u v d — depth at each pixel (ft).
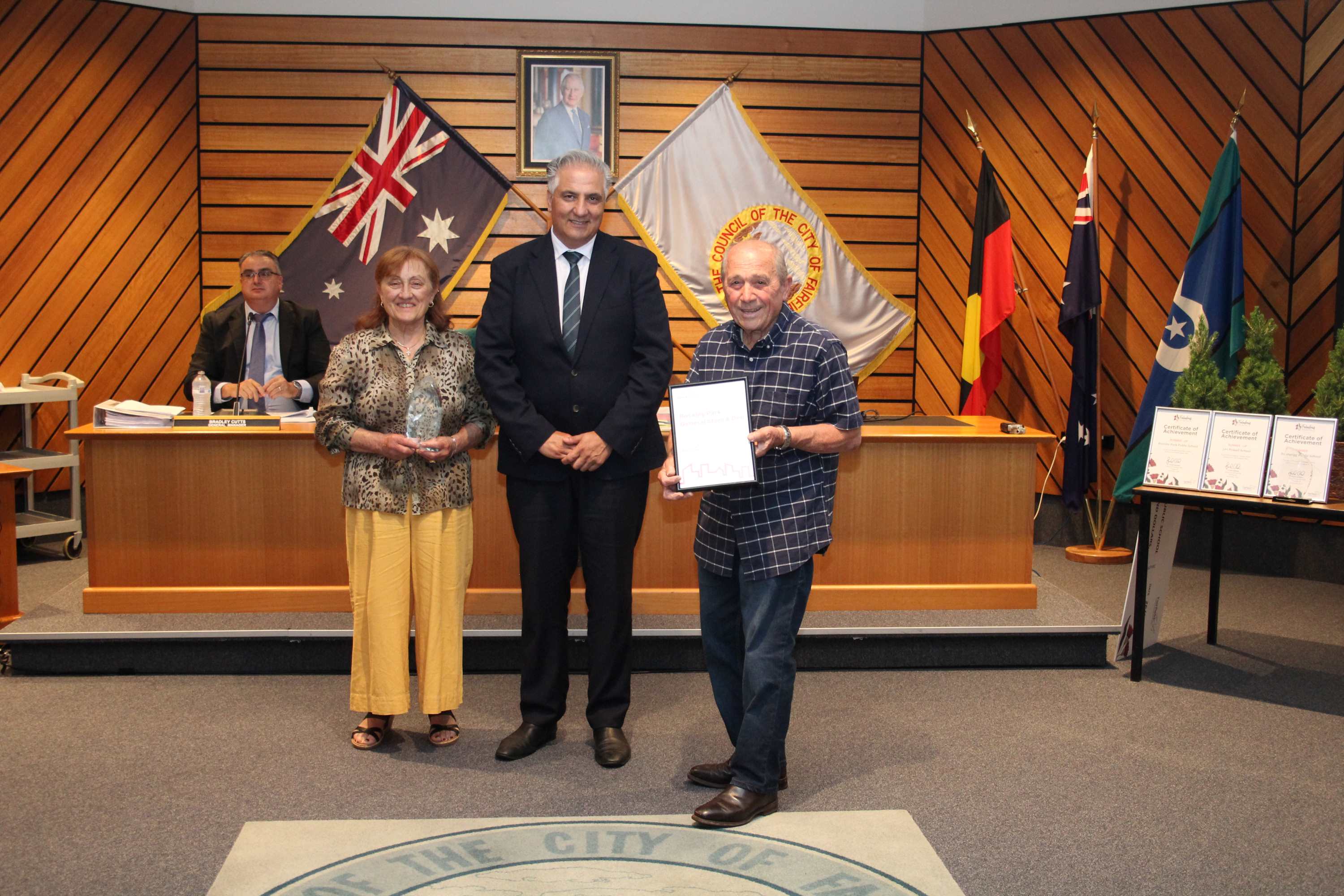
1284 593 16.07
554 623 9.81
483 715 10.76
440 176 19.12
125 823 8.31
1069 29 18.29
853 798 8.86
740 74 19.42
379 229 19.12
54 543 18.33
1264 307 17.26
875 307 19.90
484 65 19.08
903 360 20.17
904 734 10.34
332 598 12.48
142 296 18.62
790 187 19.57
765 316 8.21
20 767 9.37
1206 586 16.49
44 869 7.58
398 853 7.80
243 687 11.51
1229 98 17.30
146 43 18.37
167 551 12.42
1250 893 7.47
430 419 9.43
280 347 15.39
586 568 9.68
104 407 12.32
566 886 7.31
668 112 19.43
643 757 9.73
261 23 18.85
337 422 9.61
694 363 8.81
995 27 18.89
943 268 19.70
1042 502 19.13
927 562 13.05
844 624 12.34
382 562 9.60
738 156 19.48
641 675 12.13
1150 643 13.00
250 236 19.12
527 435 9.30
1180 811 8.73
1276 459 11.60
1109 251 18.31
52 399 16.90
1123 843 8.16
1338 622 14.51
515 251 9.77
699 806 8.50
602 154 19.33
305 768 9.40
